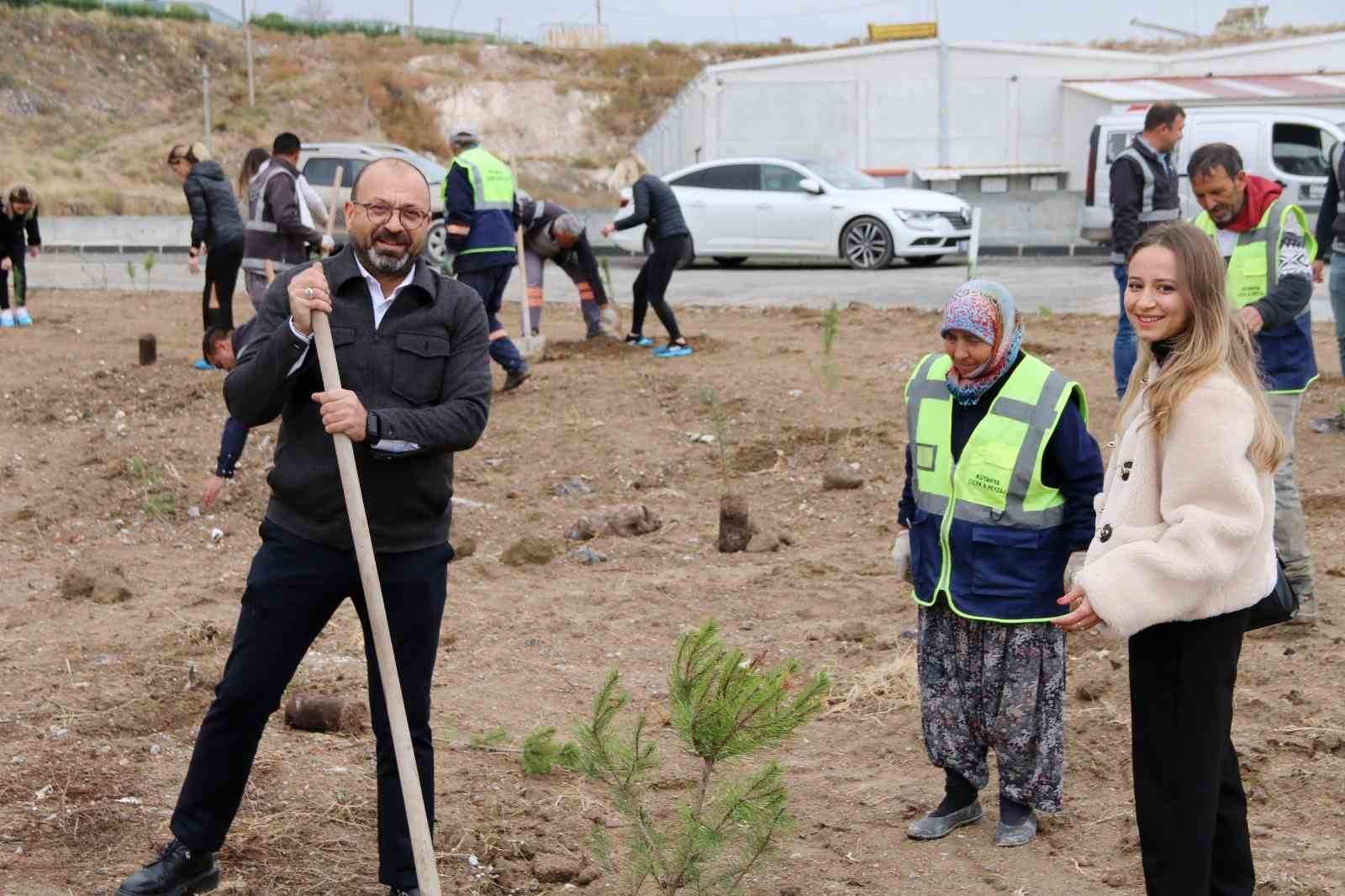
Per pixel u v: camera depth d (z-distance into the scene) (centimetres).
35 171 4397
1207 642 331
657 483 918
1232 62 3706
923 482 429
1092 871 416
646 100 5944
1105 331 1312
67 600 700
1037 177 3416
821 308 1616
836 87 3625
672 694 352
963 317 405
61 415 1078
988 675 424
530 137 5753
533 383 1155
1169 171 841
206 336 942
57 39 5644
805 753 514
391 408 371
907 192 2150
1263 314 568
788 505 856
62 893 400
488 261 1089
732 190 2181
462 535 812
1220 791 345
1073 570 405
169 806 459
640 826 371
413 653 379
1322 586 643
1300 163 2058
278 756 505
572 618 666
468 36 6950
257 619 373
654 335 1427
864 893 408
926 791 475
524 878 421
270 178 1093
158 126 5312
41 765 489
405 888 381
